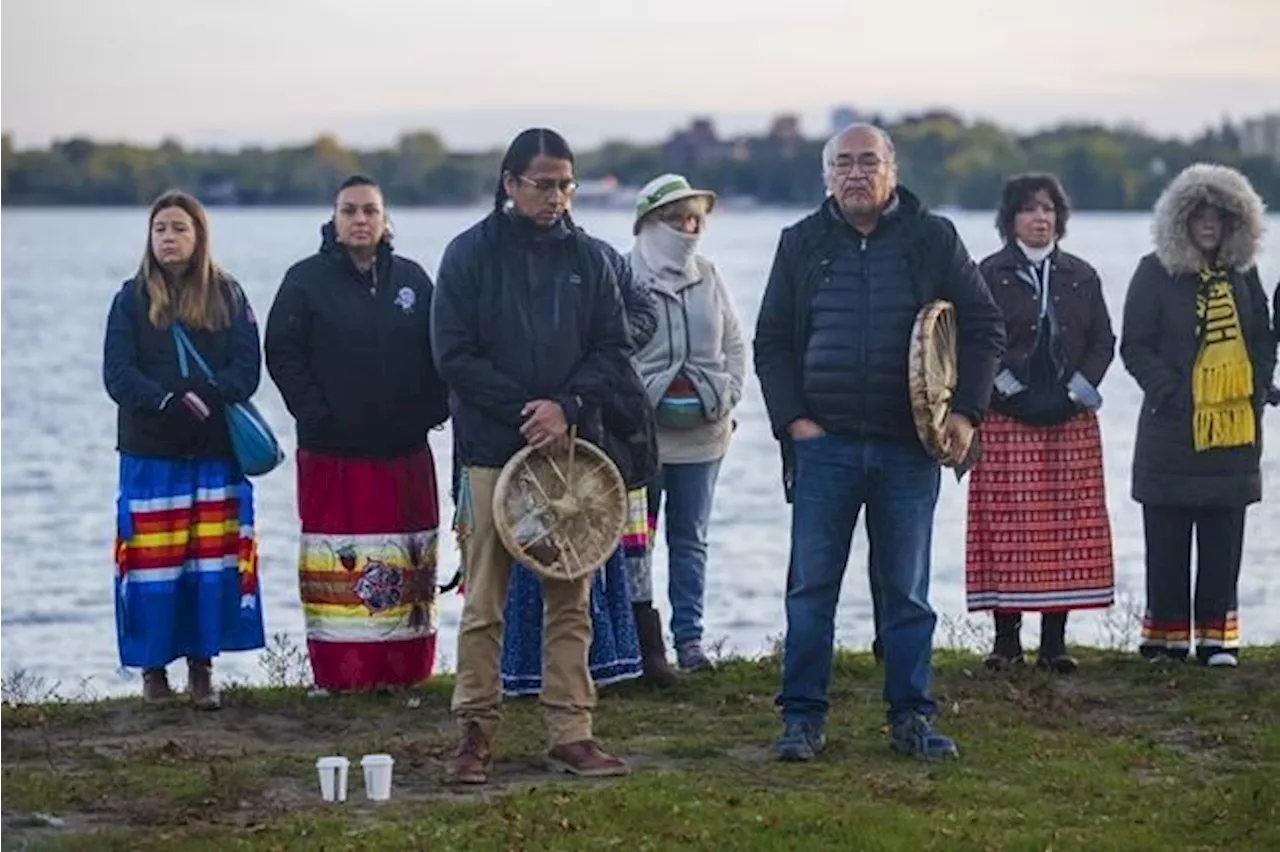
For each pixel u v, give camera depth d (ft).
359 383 44.42
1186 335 48.19
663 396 47.60
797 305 38.96
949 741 39.42
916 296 38.42
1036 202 47.65
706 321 48.01
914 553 39.06
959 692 45.03
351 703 44.39
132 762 39.45
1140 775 38.96
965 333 38.96
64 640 69.26
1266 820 35.47
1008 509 47.67
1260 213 48.24
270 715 43.88
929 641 39.52
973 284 38.86
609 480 37.96
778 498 106.93
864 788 37.11
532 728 42.06
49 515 99.60
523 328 37.60
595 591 45.03
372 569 45.03
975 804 36.42
